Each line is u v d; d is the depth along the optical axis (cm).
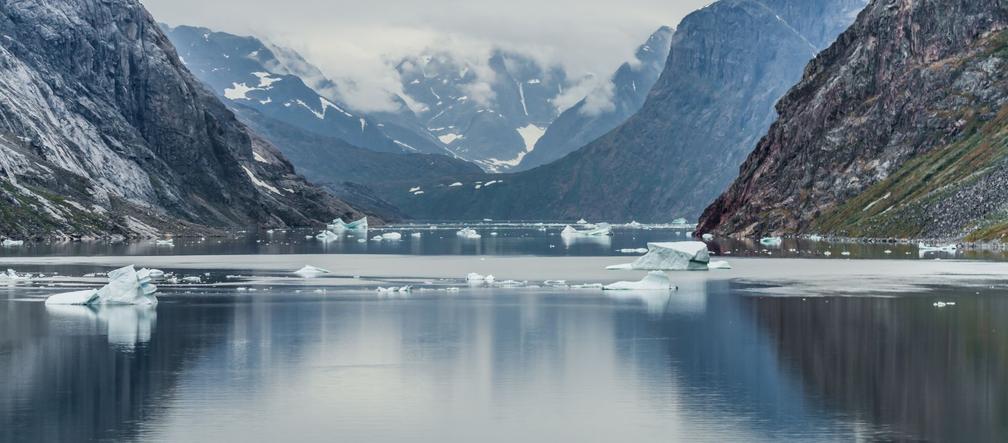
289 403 11662
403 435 10494
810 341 15275
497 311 18888
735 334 16012
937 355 14025
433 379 12875
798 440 10238
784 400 11688
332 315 18312
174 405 11556
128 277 19788
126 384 12531
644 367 13525
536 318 17938
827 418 10944
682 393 12081
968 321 16912
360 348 14962
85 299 19412
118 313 18338
